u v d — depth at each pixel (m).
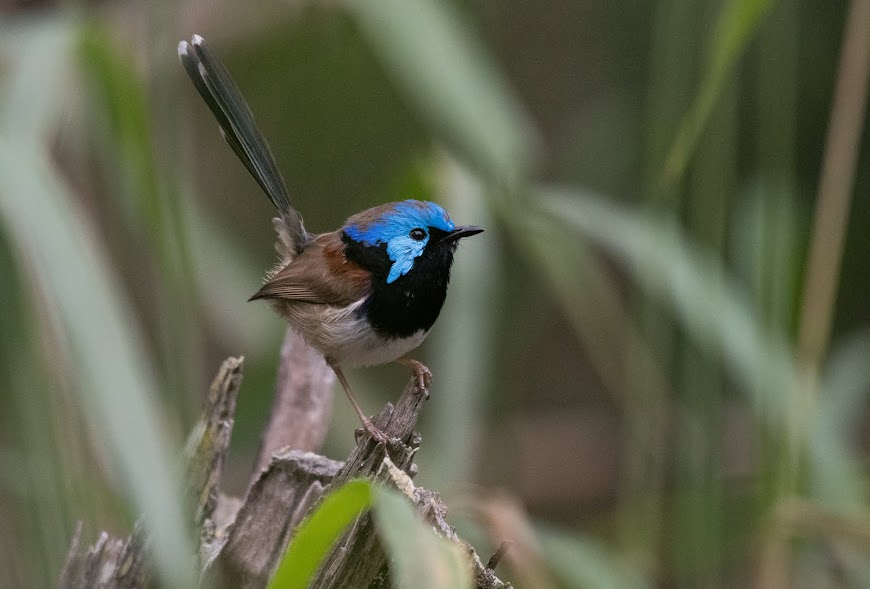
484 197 10.55
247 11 15.06
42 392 8.07
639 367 10.93
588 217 9.98
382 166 15.74
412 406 7.18
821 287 10.46
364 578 6.30
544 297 14.86
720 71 7.96
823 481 10.28
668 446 12.98
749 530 10.76
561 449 19.28
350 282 9.12
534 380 20.19
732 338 9.75
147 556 7.36
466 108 9.38
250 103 15.35
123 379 6.75
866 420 15.74
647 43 16.59
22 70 8.63
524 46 18.11
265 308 13.24
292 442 9.48
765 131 10.16
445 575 4.86
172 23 10.25
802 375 10.27
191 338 8.95
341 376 9.54
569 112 17.97
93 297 6.95
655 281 9.89
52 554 7.86
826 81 14.68
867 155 14.77
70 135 12.13
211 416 7.73
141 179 8.98
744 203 12.95
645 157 15.86
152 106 9.96
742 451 14.59
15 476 8.13
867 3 10.26
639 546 10.66
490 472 14.32
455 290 10.35
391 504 5.04
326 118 15.52
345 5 11.37
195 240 11.41
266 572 7.26
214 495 7.71
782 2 9.88
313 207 15.88
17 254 7.95
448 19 9.64
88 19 9.27
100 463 8.45
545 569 9.48
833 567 11.31
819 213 10.50
